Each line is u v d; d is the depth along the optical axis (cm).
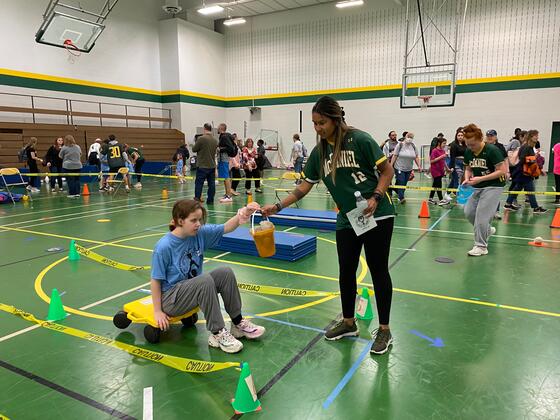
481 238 502
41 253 518
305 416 207
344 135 249
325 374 246
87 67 1708
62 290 388
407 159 917
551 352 269
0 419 205
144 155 1866
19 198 1004
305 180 282
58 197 1074
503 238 589
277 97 2164
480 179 480
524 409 211
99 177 1366
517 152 814
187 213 261
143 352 272
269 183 1459
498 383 234
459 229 659
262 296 375
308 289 390
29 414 209
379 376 243
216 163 1013
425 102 1486
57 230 656
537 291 380
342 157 248
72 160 1055
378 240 257
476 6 1689
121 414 209
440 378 240
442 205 914
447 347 277
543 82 1620
